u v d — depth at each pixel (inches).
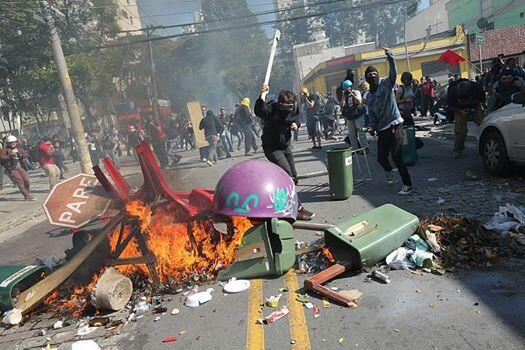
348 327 125.7
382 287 147.1
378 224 169.6
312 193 300.0
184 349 124.9
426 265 155.4
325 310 136.6
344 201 266.7
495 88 386.0
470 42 1261.1
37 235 325.1
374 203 251.3
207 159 592.7
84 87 1177.4
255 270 163.9
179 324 139.0
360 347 115.9
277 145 247.0
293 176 256.7
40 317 157.5
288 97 237.9
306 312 136.6
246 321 135.6
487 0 1523.1
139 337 134.5
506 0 1419.8
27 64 999.0
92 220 187.6
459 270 151.7
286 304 143.3
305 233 212.7
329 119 637.9
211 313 143.5
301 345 119.6
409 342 115.6
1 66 932.0
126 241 165.9
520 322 118.2
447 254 159.3
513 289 135.0
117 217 167.9
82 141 561.3
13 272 171.3
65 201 191.3
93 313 154.6
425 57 1321.4
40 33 586.6
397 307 133.3
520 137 249.9
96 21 1063.6
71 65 1033.5
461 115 343.0
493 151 274.1
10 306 161.8
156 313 148.3
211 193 194.9
